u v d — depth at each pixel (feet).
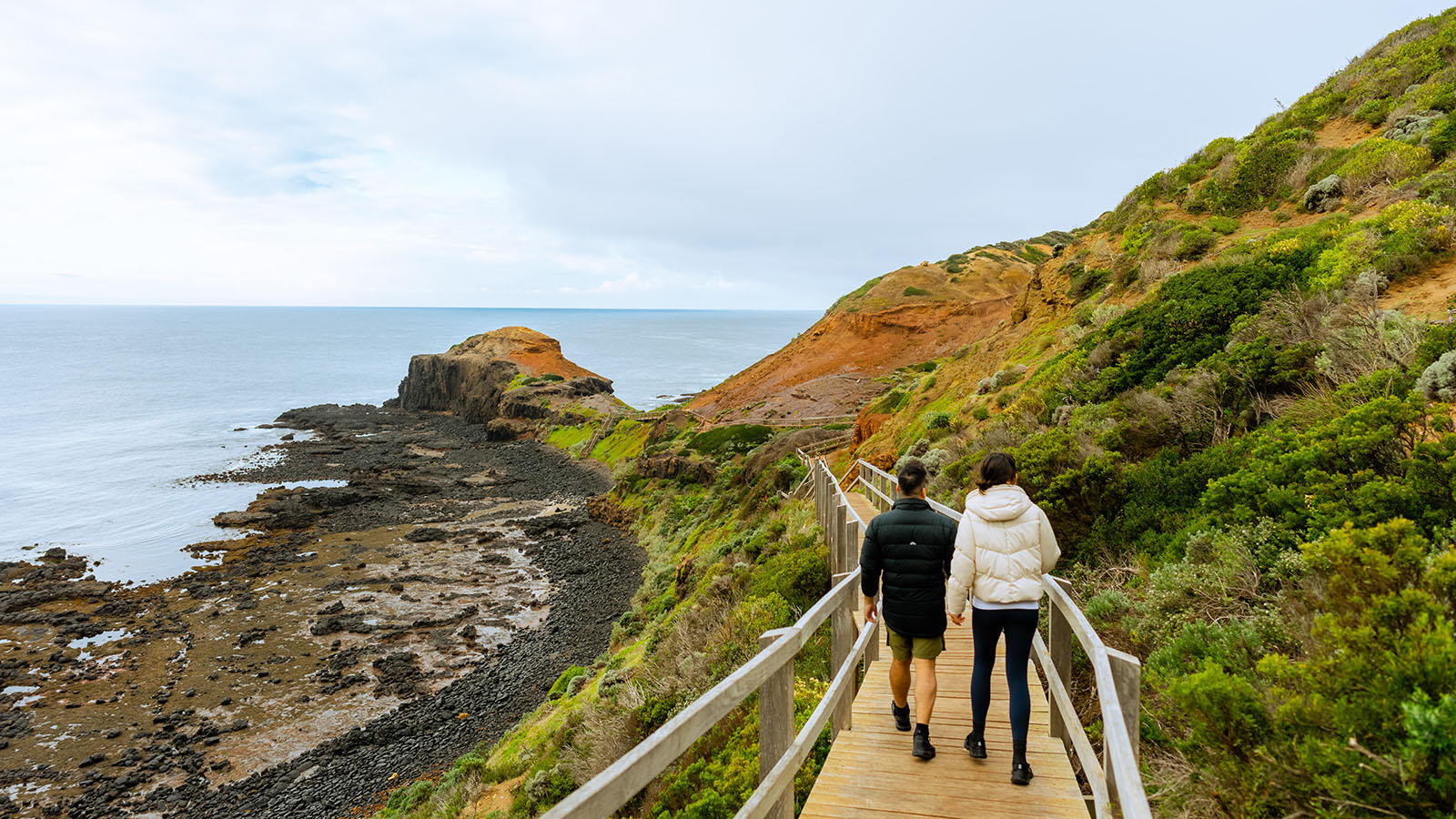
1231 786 10.99
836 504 34.35
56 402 459.32
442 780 59.93
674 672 34.42
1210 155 73.46
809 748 12.16
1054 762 14.28
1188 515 22.45
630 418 261.24
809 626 12.83
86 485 227.20
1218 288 39.86
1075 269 74.54
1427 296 27.63
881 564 15.12
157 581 135.44
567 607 116.16
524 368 367.66
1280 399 26.25
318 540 158.30
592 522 170.91
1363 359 24.16
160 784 72.02
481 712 83.30
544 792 34.71
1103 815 10.31
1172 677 15.14
